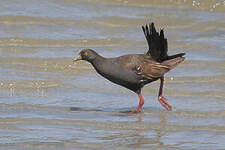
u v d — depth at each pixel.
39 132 11.70
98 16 21.52
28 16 21.08
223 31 20.59
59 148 10.71
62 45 19.11
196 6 22.81
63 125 12.27
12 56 17.98
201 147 10.77
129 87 14.16
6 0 22.22
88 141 11.14
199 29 20.81
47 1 22.44
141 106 13.77
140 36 20.05
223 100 14.45
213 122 12.51
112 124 12.41
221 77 16.31
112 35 20.06
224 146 10.82
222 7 22.66
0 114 13.04
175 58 14.21
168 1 23.17
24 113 13.19
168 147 10.78
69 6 22.22
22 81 15.98
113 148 10.71
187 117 12.98
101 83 16.19
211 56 18.19
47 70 17.03
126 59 13.99
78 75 16.80
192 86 15.70
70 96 14.94
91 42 19.41
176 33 20.39
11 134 11.53
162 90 15.17
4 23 20.48
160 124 12.41
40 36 19.73
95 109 13.80
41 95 14.95
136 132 11.79
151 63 13.95
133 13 21.97
